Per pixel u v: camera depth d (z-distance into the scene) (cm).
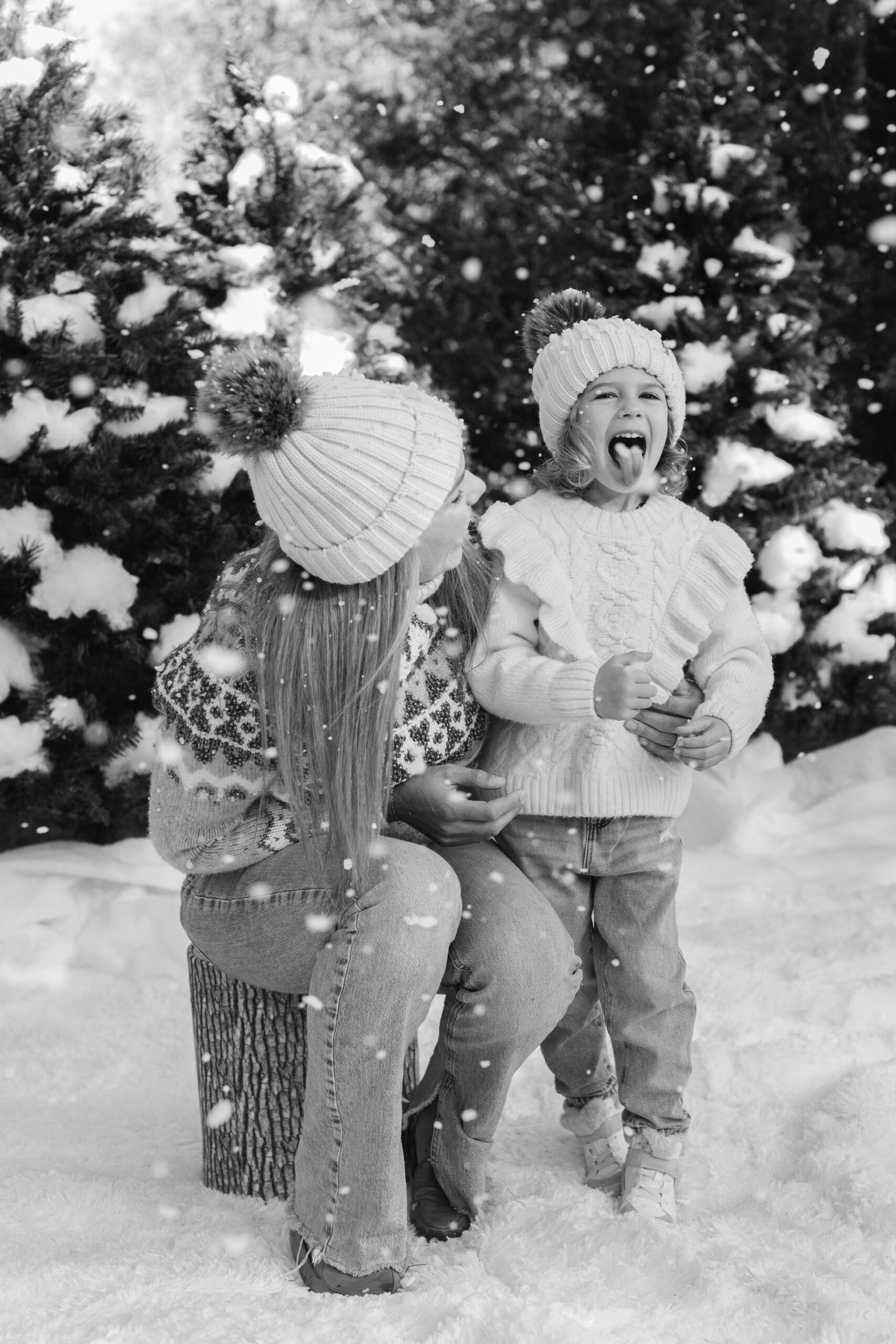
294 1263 169
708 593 197
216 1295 160
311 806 169
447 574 196
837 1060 239
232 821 175
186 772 172
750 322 403
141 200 364
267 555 178
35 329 320
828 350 427
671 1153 190
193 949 200
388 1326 150
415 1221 183
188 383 339
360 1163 160
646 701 179
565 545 200
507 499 421
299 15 578
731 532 202
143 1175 208
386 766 174
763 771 407
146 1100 244
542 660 188
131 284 339
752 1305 157
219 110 371
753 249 396
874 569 430
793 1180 196
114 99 523
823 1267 165
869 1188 183
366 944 160
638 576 198
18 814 350
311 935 170
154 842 181
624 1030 193
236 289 354
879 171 451
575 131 525
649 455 201
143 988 300
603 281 424
